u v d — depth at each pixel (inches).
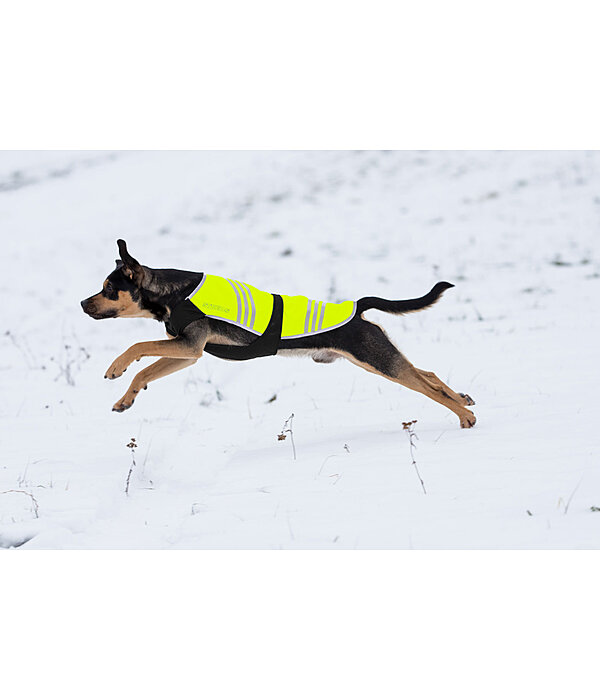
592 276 650.2
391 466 251.3
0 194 1246.3
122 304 283.3
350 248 833.5
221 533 212.7
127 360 273.4
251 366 463.8
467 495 221.3
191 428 340.8
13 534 217.5
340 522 211.5
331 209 1003.3
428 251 794.2
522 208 915.4
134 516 236.5
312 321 286.7
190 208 1074.1
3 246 975.6
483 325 528.1
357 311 294.0
